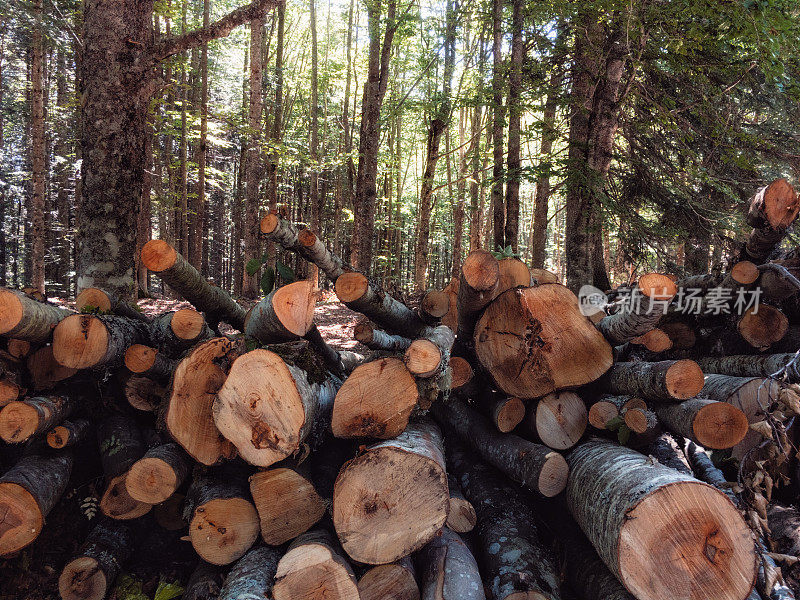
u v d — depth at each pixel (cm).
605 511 229
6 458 303
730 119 880
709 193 975
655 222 991
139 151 480
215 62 1980
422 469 238
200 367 267
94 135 459
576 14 791
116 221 466
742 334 359
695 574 207
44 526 297
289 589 222
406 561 246
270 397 242
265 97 1822
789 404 239
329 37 2366
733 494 261
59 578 278
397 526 235
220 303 414
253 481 255
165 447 289
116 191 464
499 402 318
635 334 282
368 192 1162
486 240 1941
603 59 829
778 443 241
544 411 301
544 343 302
